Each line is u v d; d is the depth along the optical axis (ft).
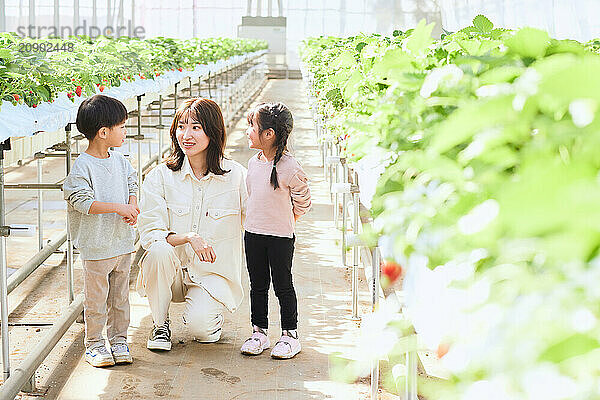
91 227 10.62
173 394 10.19
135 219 10.50
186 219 11.68
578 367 1.79
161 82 20.06
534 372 1.83
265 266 11.75
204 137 11.50
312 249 18.25
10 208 21.38
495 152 2.36
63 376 10.78
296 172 11.32
